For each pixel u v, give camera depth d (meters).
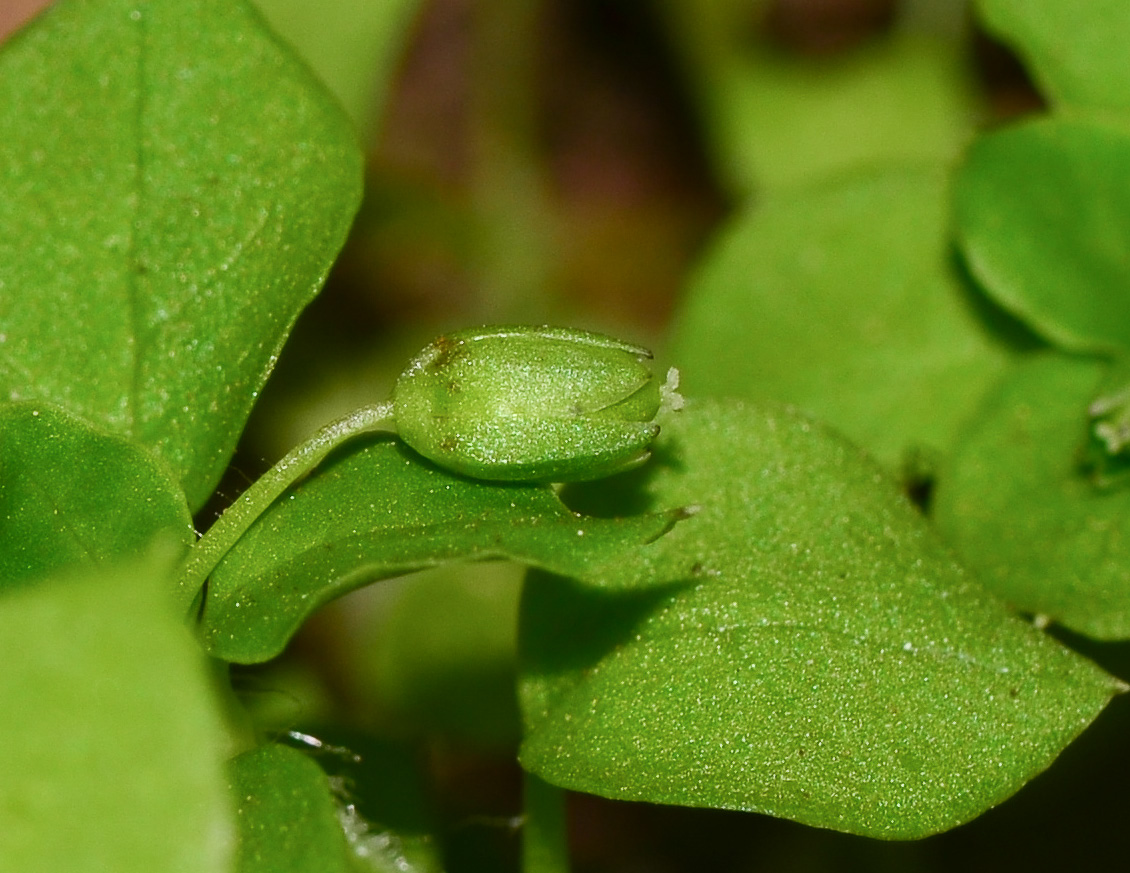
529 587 0.08
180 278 0.08
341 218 0.08
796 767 0.08
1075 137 0.09
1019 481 0.09
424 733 0.09
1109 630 0.09
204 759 0.07
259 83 0.08
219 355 0.08
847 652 0.08
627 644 0.08
